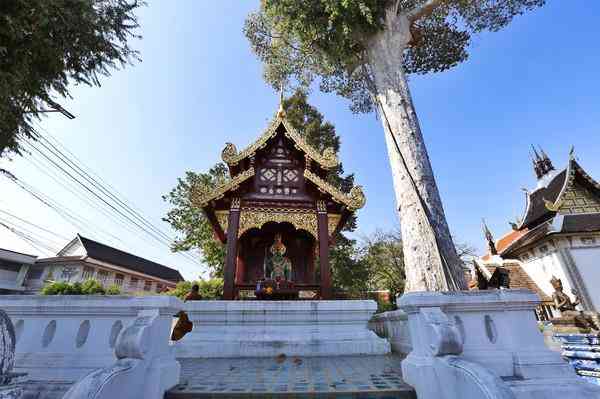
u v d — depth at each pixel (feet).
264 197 29.68
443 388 9.77
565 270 59.16
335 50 38.47
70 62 24.31
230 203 29.35
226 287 24.94
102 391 8.30
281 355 19.29
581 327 28.22
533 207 75.66
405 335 19.45
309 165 31.53
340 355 19.51
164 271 131.85
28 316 13.01
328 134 75.87
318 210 29.32
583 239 59.98
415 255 23.58
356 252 89.20
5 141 22.21
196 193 28.22
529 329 12.50
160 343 11.66
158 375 10.52
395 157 28.02
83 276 88.74
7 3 18.24
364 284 76.07
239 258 33.12
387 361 17.13
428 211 24.25
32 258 89.35
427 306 11.84
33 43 20.49
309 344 19.79
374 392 10.77
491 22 47.88
